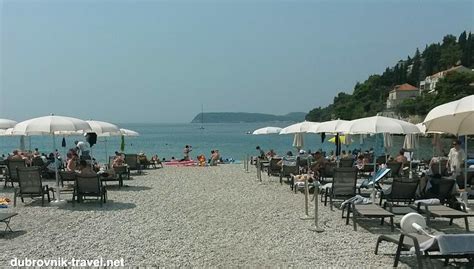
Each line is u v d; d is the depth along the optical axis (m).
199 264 6.39
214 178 18.41
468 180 12.66
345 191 10.77
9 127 16.98
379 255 6.83
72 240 7.78
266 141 68.06
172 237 7.98
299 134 19.84
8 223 8.73
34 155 20.00
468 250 5.74
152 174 20.25
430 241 5.87
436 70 127.62
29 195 11.43
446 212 8.38
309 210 10.73
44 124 11.13
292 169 15.98
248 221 9.39
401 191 9.42
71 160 14.94
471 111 7.96
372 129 10.30
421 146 51.53
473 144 47.38
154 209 10.85
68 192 13.74
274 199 12.52
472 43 122.12
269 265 6.34
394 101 109.88
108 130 17.67
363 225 8.97
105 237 7.99
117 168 17.30
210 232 8.38
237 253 6.96
